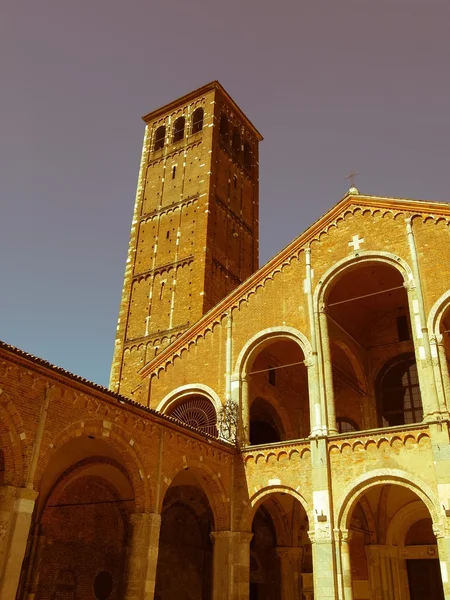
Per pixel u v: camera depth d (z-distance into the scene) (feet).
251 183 197.36
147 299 158.10
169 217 170.81
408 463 82.79
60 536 87.86
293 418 122.72
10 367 61.41
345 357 121.90
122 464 86.48
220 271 159.74
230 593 87.30
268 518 119.34
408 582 105.70
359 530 102.89
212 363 110.52
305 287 106.32
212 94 190.49
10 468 59.26
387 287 113.19
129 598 71.77
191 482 103.65
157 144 196.54
